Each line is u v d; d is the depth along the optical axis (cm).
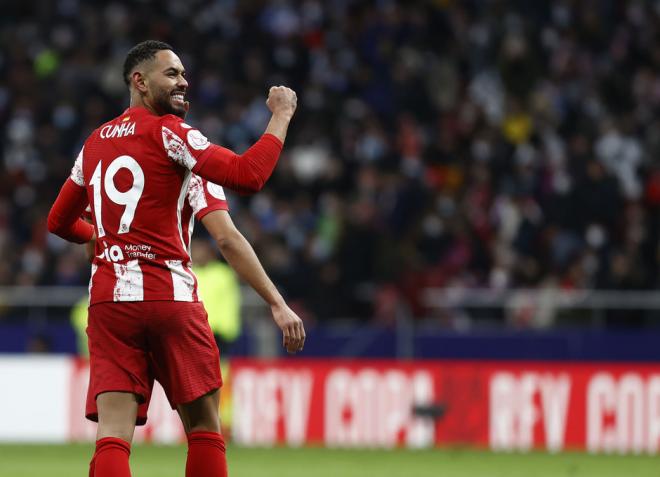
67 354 5309
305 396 4866
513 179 6600
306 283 5756
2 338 5294
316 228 6306
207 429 1925
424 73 7419
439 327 5362
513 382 4878
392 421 4856
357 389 4866
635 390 4850
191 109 7025
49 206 6425
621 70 7688
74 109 7025
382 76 7325
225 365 4641
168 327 1883
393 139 7038
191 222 1966
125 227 1881
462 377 4878
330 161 6575
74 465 3891
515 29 7681
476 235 6097
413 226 6188
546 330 5275
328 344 5350
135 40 7500
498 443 4856
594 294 5319
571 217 6194
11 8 7994
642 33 7856
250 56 7350
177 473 3581
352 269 5828
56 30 7644
